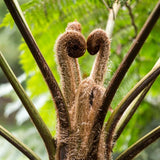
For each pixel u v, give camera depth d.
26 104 1.10
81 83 1.13
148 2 1.63
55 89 1.09
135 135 1.89
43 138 1.12
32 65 1.59
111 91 1.06
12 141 1.11
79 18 1.60
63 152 1.11
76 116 1.12
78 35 1.12
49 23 1.55
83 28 1.62
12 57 3.56
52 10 1.52
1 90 1.98
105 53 1.15
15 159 1.87
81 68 1.58
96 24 1.62
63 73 1.14
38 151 2.00
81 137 1.11
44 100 1.66
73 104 1.14
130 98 1.11
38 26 1.54
